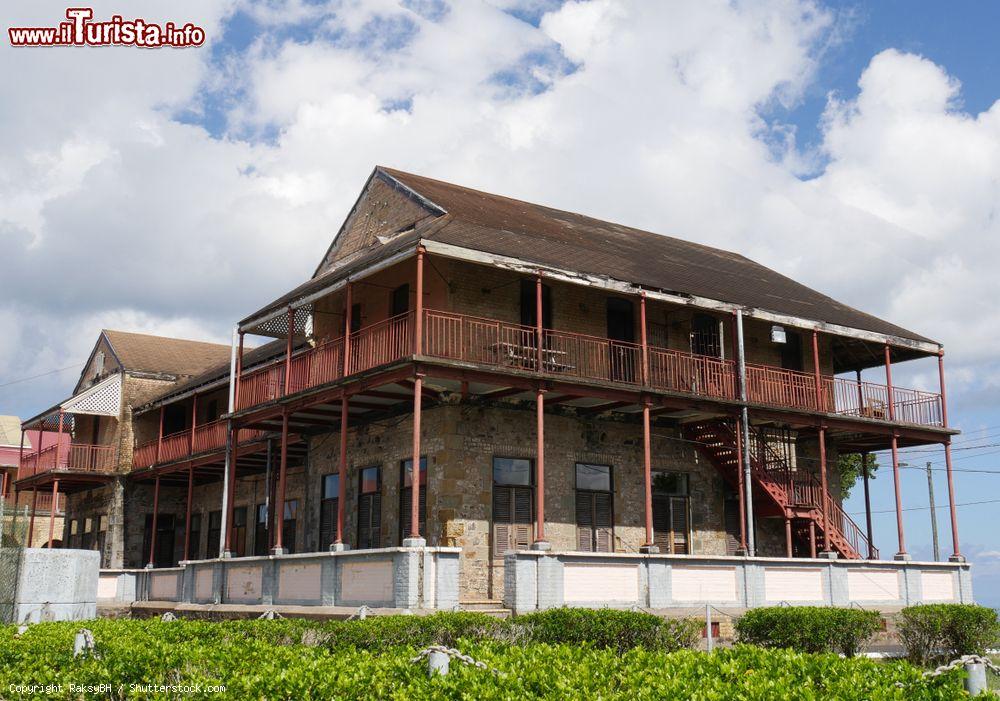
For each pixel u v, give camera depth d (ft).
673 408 68.64
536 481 69.00
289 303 71.92
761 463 76.89
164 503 113.29
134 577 89.25
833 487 87.35
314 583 61.41
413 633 41.19
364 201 87.45
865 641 55.06
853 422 77.25
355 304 77.00
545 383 62.28
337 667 25.55
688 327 79.56
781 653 27.96
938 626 53.88
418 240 58.70
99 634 35.83
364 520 72.90
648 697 21.79
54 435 164.55
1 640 34.14
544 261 63.31
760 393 74.79
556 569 55.88
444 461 65.57
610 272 67.36
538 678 23.61
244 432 89.10
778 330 76.18
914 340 83.05
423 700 22.36
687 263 86.99
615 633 45.09
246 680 24.52
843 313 85.71
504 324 68.90
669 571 60.59
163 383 116.57
